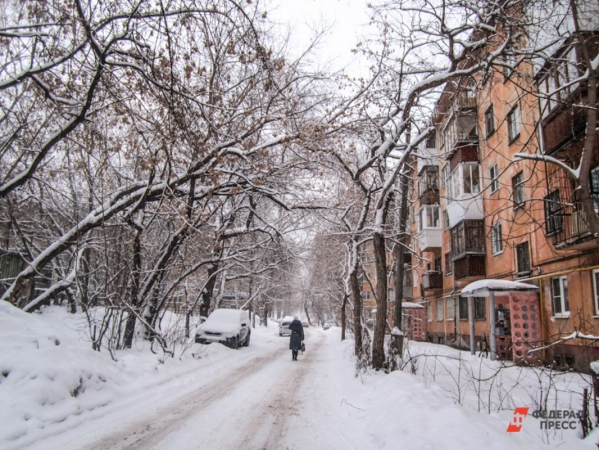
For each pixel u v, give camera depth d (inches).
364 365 386.9
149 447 183.9
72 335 412.5
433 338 1050.7
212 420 232.8
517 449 163.5
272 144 390.9
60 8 275.3
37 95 333.7
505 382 371.2
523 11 280.8
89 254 481.1
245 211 652.7
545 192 500.4
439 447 165.0
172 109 289.1
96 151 390.9
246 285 1154.0
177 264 513.7
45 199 474.0
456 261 793.6
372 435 210.1
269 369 461.4
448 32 307.4
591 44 254.7
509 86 594.9
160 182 402.6
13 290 352.8
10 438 176.7
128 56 306.2
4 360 225.1
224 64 370.6
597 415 201.0
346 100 426.6
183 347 476.1
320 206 470.9
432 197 904.3
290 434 212.8
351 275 509.0
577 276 466.9
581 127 370.6
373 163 440.1
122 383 291.4
